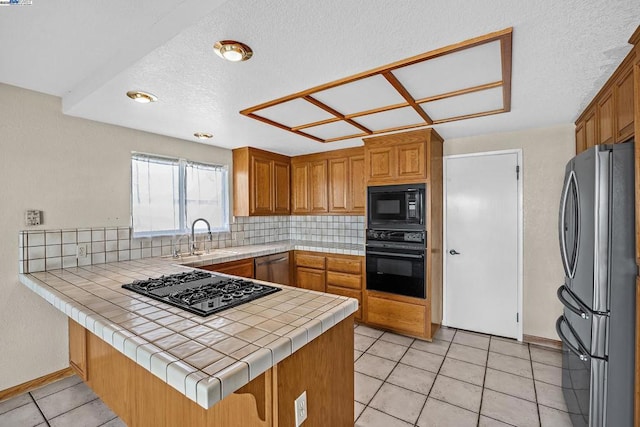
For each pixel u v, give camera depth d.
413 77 1.77
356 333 3.20
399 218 3.08
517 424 1.85
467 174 3.21
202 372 0.87
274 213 3.99
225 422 1.27
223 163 3.66
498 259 3.08
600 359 1.49
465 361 2.59
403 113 2.40
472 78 1.78
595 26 1.28
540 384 2.25
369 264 3.29
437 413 1.95
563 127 2.74
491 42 1.39
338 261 3.60
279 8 1.15
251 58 1.53
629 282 1.43
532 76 1.77
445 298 3.36
